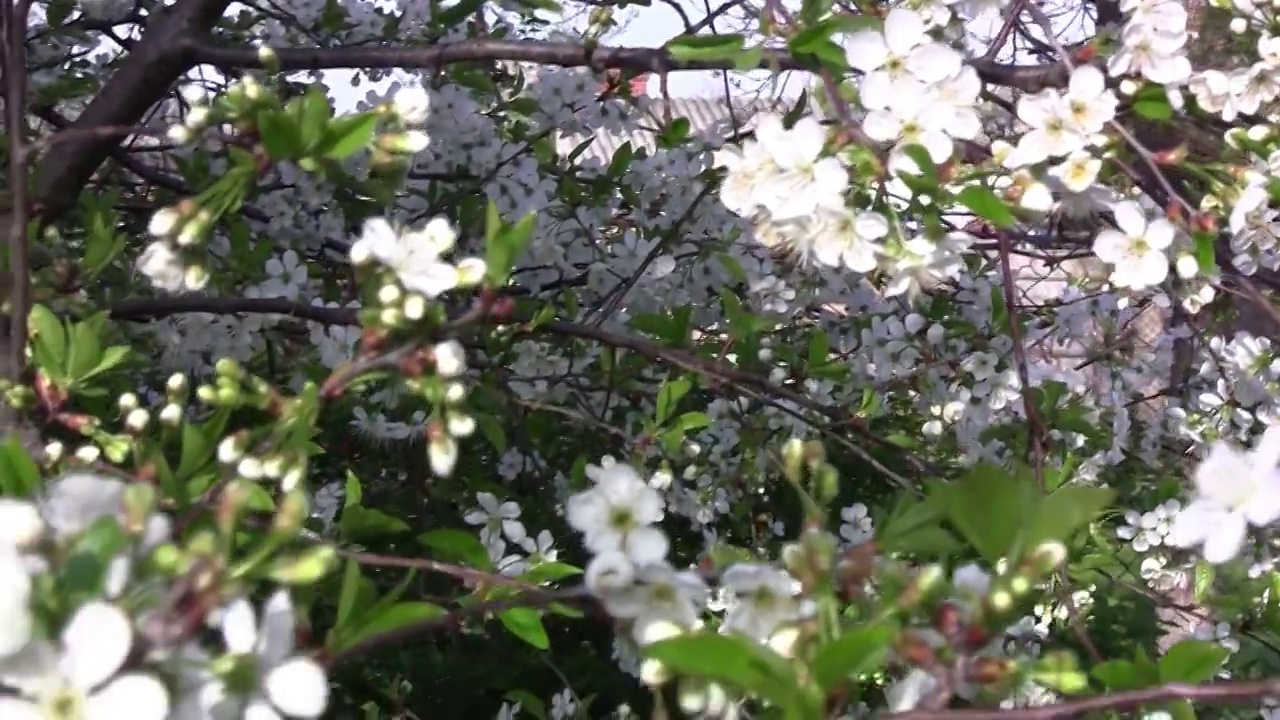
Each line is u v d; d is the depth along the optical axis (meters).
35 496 0.47
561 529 0.93
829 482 0.51
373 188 0.63
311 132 0.56
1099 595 1.07
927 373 0.99
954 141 0.63
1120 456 1.15
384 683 0.83
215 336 0.80
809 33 0.62
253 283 0.80
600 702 0.90
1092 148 0.67
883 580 0.47
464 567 0.55
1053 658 0.46
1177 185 0.72
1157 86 0.67
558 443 0.99
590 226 0.97
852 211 0.61
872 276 0.99
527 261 0.95
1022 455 0.91
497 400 0.79
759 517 1.01
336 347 0.78
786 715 0.43
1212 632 0.86
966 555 0.57
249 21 1.00
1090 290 1.21
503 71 1.06
